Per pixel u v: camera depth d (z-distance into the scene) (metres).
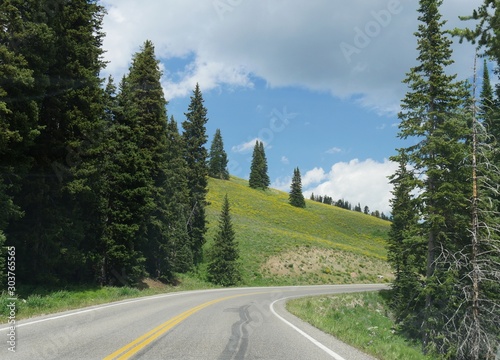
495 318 18.83
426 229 22.77
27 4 16.42
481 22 18.58
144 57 32.12
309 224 98.75
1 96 14.60
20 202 18.97
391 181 23.92
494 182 20.78
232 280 45.47
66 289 20.81
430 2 23.45
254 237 65.75
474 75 18.81
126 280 26.86
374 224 119.69
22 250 18.81
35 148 19.44
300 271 56.22
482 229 20.55
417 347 22.17
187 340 8.80
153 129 31.95
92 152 21.52
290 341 9.23
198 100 52.72
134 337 8.91
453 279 19.80
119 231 25.12
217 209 82.25
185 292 30.19
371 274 61.84
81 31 20.67
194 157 51.59
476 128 19.61
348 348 8.66
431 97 23.34
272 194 128.38
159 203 33.28
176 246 42.09
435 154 22.98
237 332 10.34
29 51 16.14
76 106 20.50
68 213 21.45
